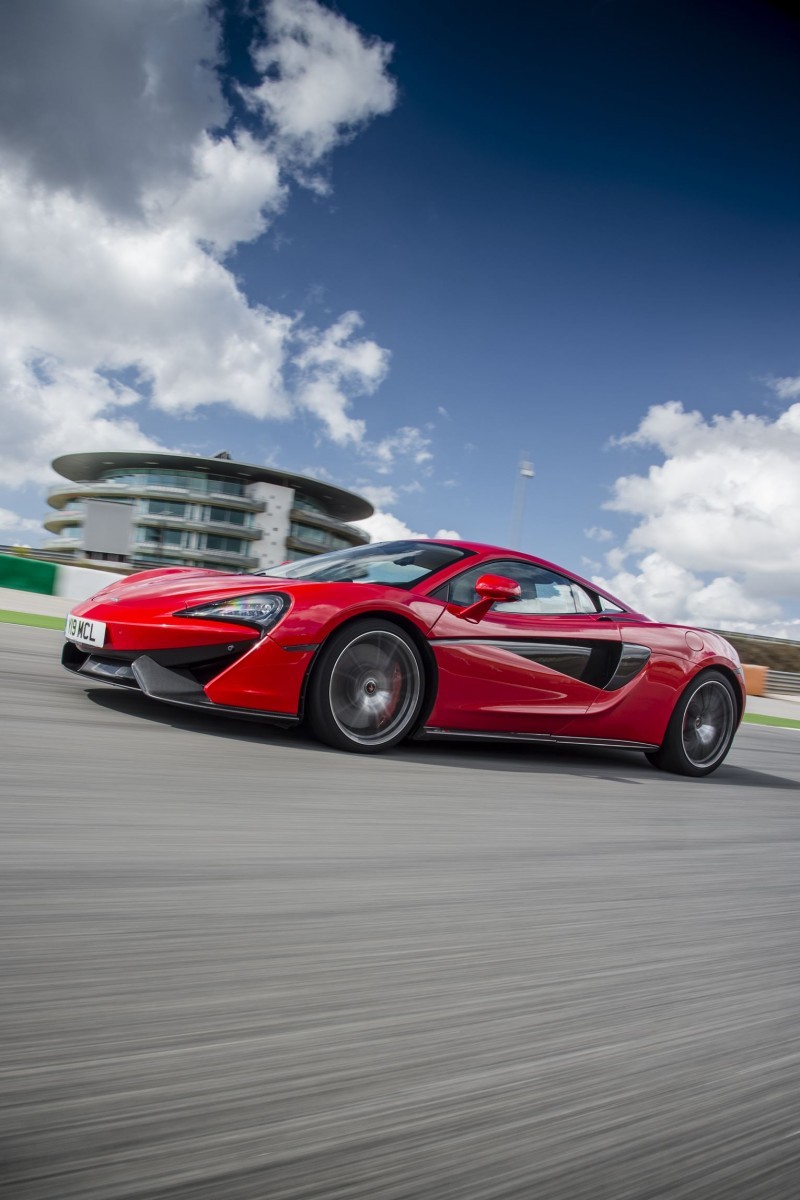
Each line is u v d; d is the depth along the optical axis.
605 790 3.12
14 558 14.17
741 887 1.97
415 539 3.64
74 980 1.01
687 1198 0.77
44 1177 0.67
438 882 1.64
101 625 2.85
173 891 1.37
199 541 60.22
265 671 2.73
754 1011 1.22
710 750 4.08
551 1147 0.81
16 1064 0.82
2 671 3.66
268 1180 0.71
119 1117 0.76
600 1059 1.01
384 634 2.96
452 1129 0.82
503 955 1.30
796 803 3.59
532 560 3.58
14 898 1.24
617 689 3.63
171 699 2.69
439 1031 1.02
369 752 2.97
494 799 2.58
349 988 1.10
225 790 2.13
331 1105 0.83
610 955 1.37
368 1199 0.70
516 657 3.27
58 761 2.18
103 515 30.59
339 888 1.51
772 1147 0.87
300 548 62.81
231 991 1.04
